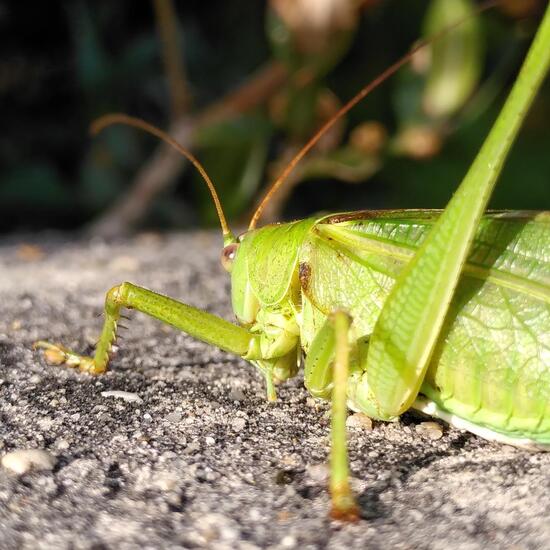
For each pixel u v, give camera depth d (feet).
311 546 0.20
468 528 0.21
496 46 0.60
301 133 0.57
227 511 0.22
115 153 0.70
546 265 0.23
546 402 0.22
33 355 0.32
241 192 0.60
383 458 0.24
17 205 0.69
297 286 0.26
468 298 0.23
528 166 0.63
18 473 0.23
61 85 0.75
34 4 0.75
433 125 0.56
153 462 0.24
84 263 0.46
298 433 0.26
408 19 0.70
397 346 0.23
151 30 0.78
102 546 0.20
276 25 0.53
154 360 0.32
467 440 0.25
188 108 0.60
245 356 0.26
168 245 0.52
